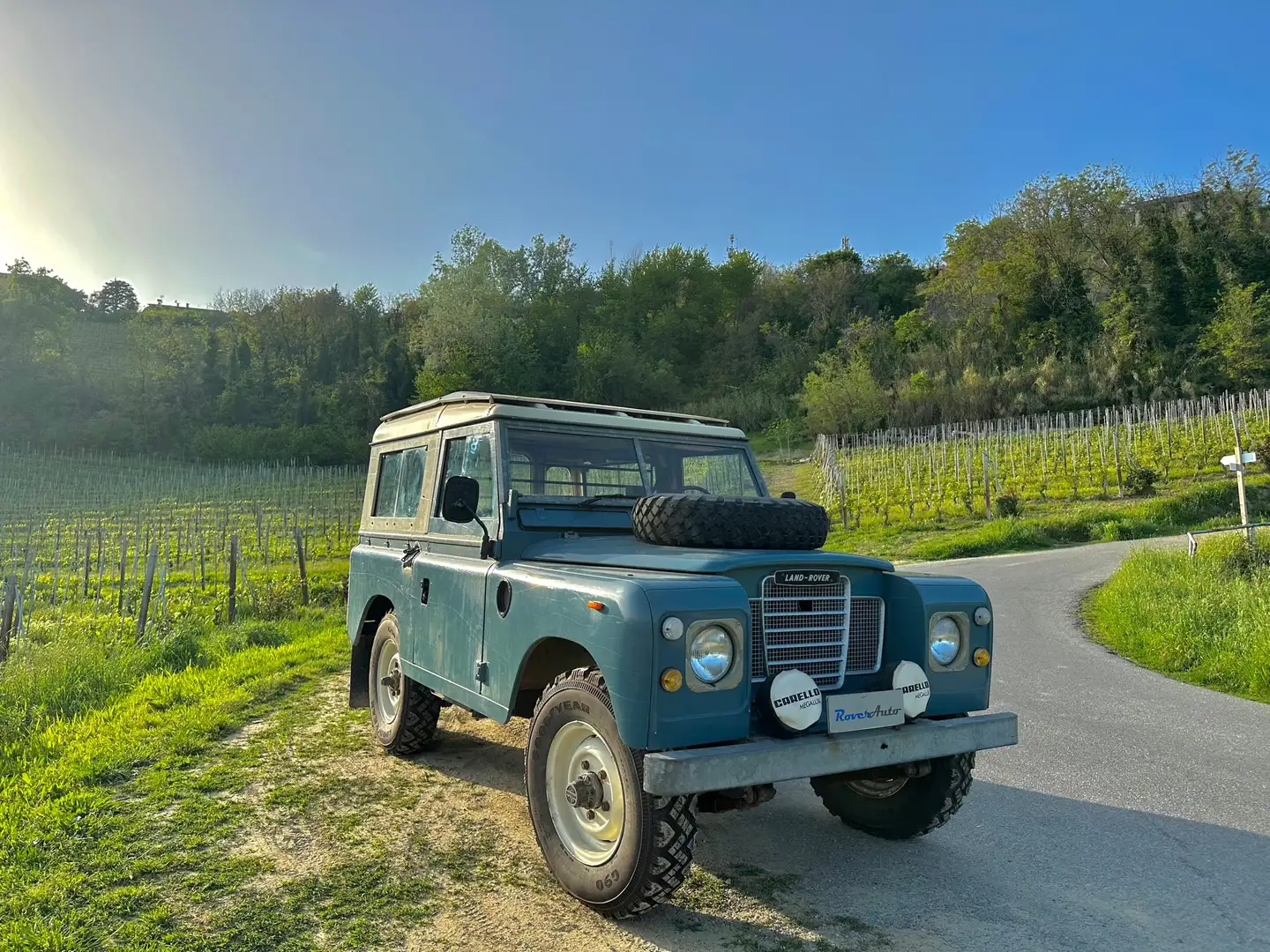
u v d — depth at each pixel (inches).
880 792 179.6
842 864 167.5
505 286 3435.0
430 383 2842.0
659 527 165.2
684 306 3523.6
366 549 263.4
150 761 234.2
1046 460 1406.3
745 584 145.8
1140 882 160.1
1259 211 2386.8
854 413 2365.9
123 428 2851.9
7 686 312.2
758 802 140.2
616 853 136.6
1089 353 2354.8
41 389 3002.0
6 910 144.9
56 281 4539.9
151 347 3425.2
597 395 2952.8
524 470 191.8
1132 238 2519.7
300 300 4057.6
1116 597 516.1
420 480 233.6
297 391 3154.5
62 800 199.9
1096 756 247.8
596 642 136.6
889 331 2942.9
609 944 133.8
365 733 265.1
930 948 133.4
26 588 642.8
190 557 904.9
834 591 156.3
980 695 163.2
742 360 3331.7
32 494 1576.0
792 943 134.5
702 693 130.7
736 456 223.9
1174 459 1293.1
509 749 246.1
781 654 149.3
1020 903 150.6
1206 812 200.4
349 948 132.7
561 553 175.8
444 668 198.5
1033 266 2620.6
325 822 187.0
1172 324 2301.9
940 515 1136.2
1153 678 363.6
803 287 3563.0
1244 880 161.8
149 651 393.4
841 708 141.9
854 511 1230.9
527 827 184.9
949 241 3097.9
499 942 134.4
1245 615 408.2
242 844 174.9
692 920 142.3
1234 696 331.0
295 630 515.2
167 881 157.5
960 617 161.6
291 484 1859.0
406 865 164.4
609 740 137.2
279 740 255.3
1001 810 201.2
